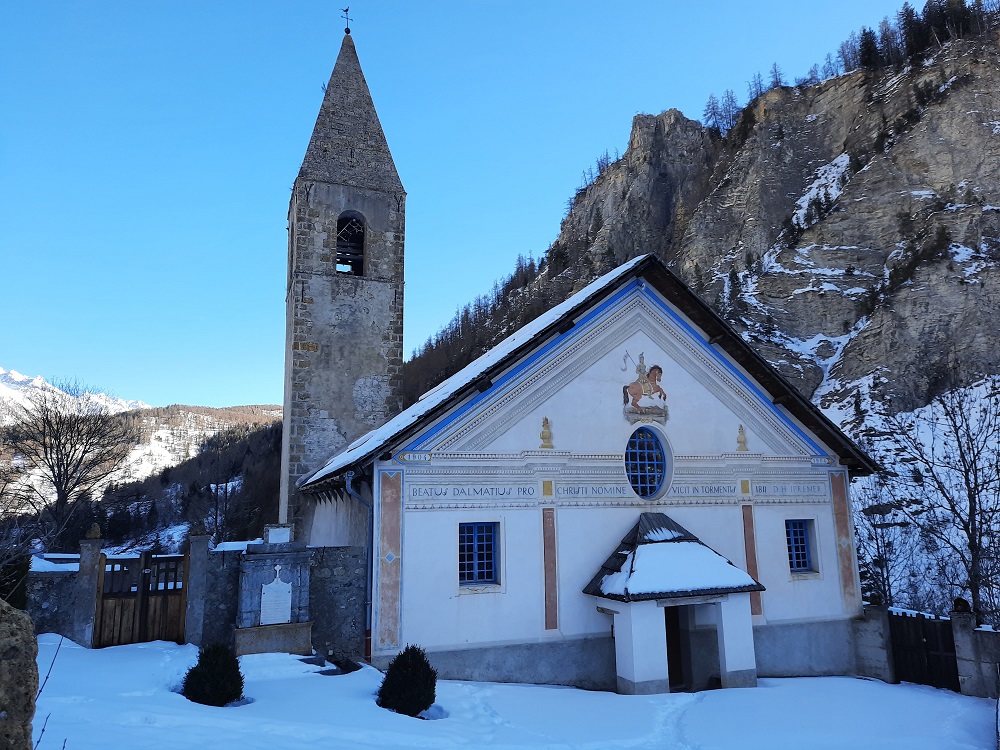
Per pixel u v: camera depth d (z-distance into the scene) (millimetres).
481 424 17000
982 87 70562
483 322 141000
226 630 15297
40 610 15484
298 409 26609
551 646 16438
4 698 4484
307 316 27500
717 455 19578
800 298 68500
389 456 15953
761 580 19344
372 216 29359
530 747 10695
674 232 108250
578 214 140000
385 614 15219
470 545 16656
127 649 14633
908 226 66812
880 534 32250
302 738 9312
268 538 15078
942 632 17844
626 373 19000
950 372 48844
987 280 54625
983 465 34312
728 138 110438
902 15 102438
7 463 44625
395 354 28406
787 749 11672
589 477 17922
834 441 21328
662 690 15500
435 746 9906
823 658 19500
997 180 64500
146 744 7930
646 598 15500
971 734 13016
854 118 91000
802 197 86125
